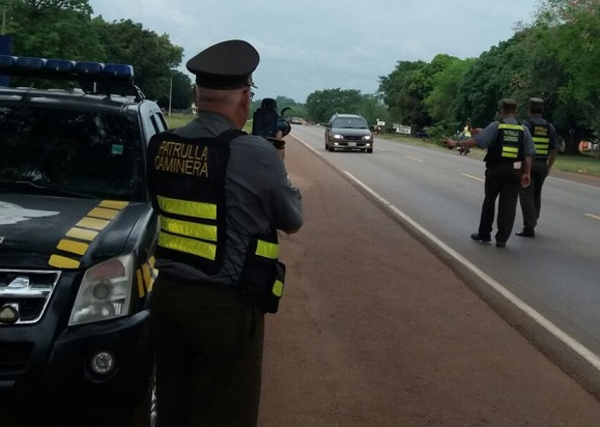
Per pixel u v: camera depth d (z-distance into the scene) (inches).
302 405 203.9
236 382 128.0
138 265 168.9
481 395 214.2
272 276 127.9
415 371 230.5
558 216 600.1
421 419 197.5
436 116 3302.2
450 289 333.1
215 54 128.6
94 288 161.2
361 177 880.9
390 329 271.3
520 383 224.5
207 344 126.3
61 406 158.1
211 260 125.0
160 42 2874.0
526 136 430.0
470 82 2669.8
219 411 128.7
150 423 170.1
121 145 211.9
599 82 1366.9
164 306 127.8
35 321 156.7
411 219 541.3
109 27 2748.5
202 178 125.6
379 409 202.7
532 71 2022.6
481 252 422.9
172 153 128.8
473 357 245.1
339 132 1439.5
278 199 126.6
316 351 245.4
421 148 1860.2
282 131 281.7
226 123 129.6
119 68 228.4
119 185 205.0
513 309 304.5
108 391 158.2
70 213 183.5
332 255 396.5
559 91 1691.7
